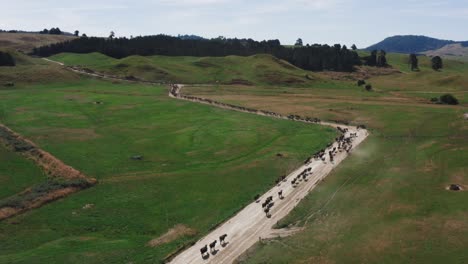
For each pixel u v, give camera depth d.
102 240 44.84
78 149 77.81
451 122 92.94
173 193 57.59
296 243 41.72
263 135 89.12
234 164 69.81
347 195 53.78
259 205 52.12
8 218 49.94
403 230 42.69
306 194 55.06
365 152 74.75
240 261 38.97
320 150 76.62
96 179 63.00
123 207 53.25
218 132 91.44
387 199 51.34
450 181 56.16
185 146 80.94
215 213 50.50
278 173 64.50
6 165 67.38
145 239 44.88
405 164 65.62
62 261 39.53
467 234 40.78
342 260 37.91
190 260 39.59
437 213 46.09
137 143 82.94
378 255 38.28
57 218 50.25
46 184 59.59
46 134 87.44
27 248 43.31
